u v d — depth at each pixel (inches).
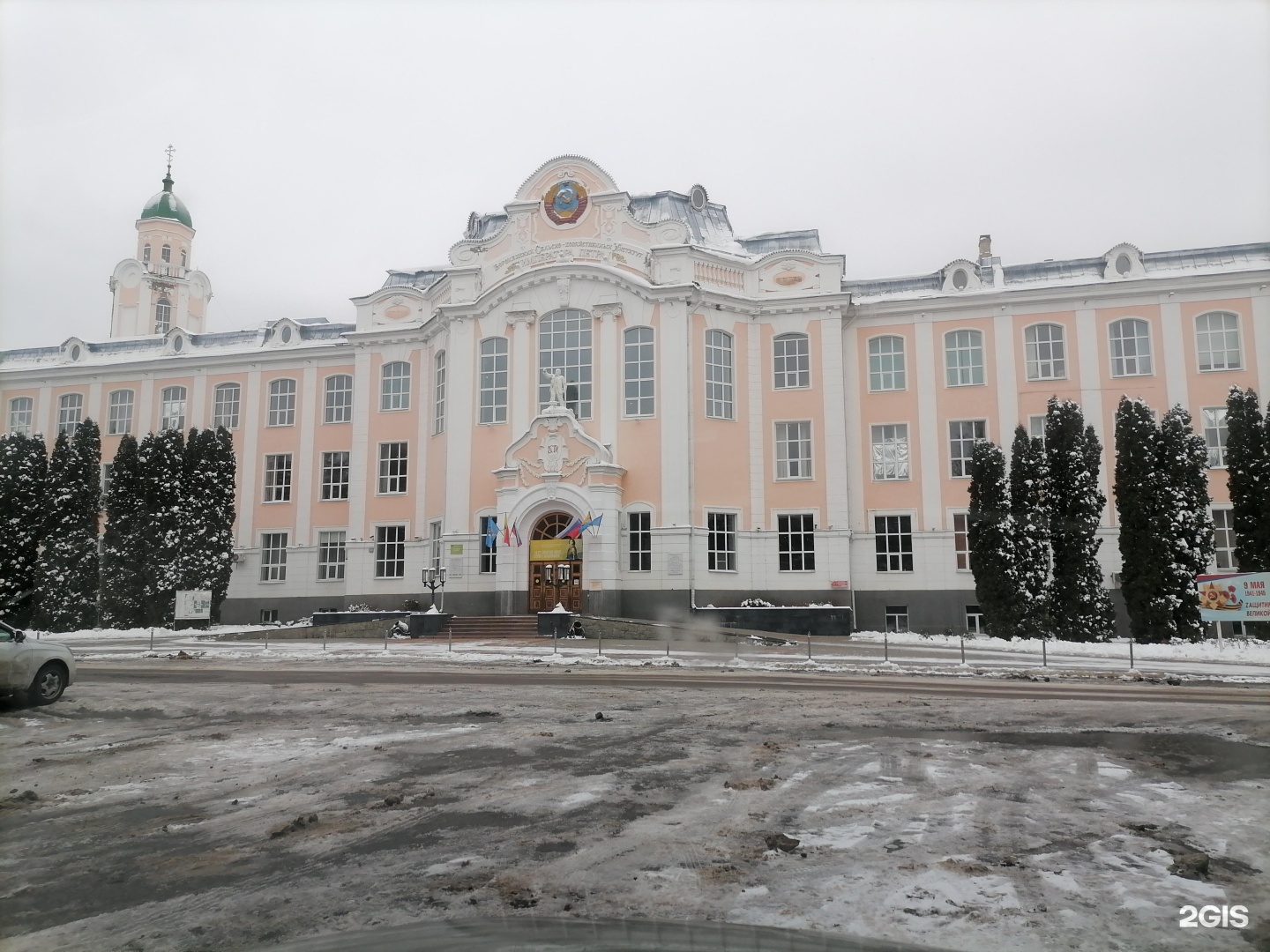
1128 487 1227.2
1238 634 1346.0
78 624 1632.6
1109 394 1553.9
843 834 305.3
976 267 1662.2
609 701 652.1
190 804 357.7
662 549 1509.6
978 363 1617.9
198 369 1979.6
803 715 577.9
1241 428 1189.1
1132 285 1557.6
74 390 2036.2
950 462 1601.9
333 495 1877.5
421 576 1720.0
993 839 297.6
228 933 227.8
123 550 1632.6
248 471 1916.8
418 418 1775.3
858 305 1643.7
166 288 3132.4
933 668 904.3
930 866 270.1
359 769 418.9
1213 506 1496.1
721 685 755.4
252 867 278.4
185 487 1667.1
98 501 1724.9
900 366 1647.4
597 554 1480.1
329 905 245.4
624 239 1616.6
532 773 405.7
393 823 324.5
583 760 434.9
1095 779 386.3
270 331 2007.9
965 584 1563.7
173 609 1612.9
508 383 1616.6
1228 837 298.8
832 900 243.4
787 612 1419.8
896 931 222.1
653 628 1341.0
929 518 1592.0
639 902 243.6
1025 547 1294.3
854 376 1653.5
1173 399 1529.3
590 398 1578.5
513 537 1524.4
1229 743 474.6
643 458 1544.0
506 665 959.6
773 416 1617.9
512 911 238.5
